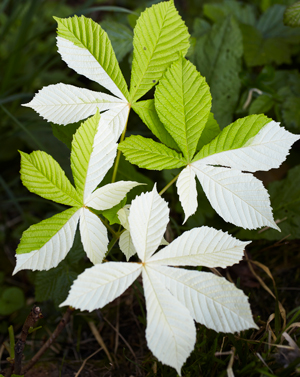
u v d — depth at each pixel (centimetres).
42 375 67
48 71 132
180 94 53
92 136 51
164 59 54
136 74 54
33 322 53
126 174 71
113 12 148
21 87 123
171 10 52
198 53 83
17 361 56
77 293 47
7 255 92
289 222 74
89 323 72
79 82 121
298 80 85
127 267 49
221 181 53
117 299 76
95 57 53
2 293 82
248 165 53
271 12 96
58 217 51
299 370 53
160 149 54
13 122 111
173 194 80
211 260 50
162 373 59
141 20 52
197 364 59
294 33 92
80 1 159
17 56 103
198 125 53
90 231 51
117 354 70
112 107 54
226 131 53
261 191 52
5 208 104
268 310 71
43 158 50
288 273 76
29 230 50
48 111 52
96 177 52
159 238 50
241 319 48
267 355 57
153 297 48
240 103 84
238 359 59
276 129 52
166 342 47
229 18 82
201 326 61
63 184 51
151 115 55
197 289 49
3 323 77
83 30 52
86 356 71
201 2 131
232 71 81
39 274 67
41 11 129
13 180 102
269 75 84
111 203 52
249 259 73
